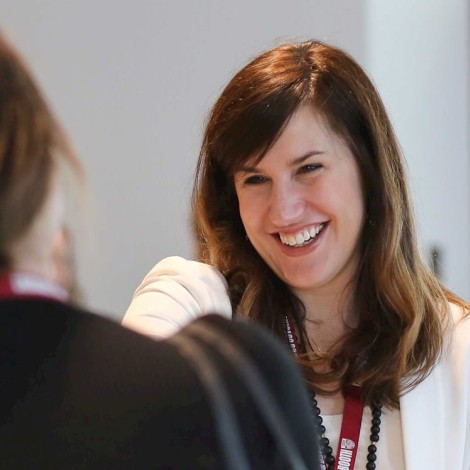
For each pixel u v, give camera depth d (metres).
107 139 11.22
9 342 2.86
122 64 11.21
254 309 6.14
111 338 2.93
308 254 5.83
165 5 11.27
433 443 5.77
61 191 2.99
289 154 5.67
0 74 2.91
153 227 11.34
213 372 2.90
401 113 12.35
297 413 3.09
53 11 10.98
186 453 2.81
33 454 2.77
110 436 2.79
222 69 11.41
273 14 11.47
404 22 12.39
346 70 5.86
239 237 6.31
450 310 6.27
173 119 11.32
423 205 12.75
